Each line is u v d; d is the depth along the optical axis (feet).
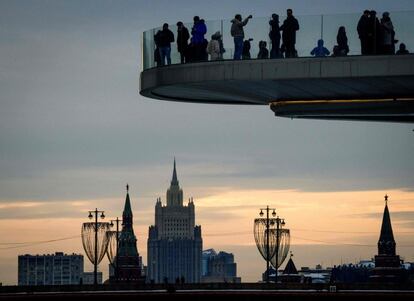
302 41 436.76
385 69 430.61
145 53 458.91
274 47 438.40
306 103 474.49
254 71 439.22
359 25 432.25
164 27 451.12
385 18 431.02
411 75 429.79
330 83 442.50
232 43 442.50
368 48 432.25
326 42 435.12
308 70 435.12
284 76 437.17
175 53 449.89
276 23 437.99
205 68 443.73
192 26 447.83
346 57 433.07
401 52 430.61
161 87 453.99
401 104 466.29
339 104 470.80
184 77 446.60
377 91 457.27
